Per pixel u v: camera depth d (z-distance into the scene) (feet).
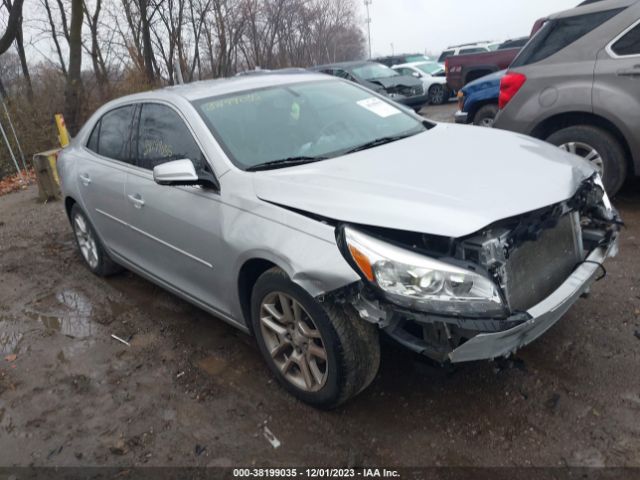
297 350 9.36
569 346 10.33
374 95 13.85
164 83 66.74
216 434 9.27
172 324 13.26
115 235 14.26
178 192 11.04
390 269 7.48
